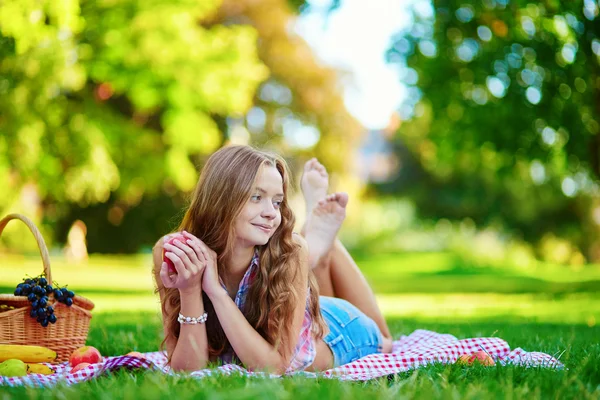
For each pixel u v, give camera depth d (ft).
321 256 13.55
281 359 10.60
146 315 23.94
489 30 46.34
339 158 77.66
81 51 47.34
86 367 10.61
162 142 61.26
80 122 49.78
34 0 33.96
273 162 10.74
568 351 12.07
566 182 71.67
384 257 100.22
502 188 89.20
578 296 42.01
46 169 49.06
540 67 44.88
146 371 9.76
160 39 48.98
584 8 41.88
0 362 11.79
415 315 26.17
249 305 10.87
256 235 10.49
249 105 66.74
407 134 80.74
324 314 12.23
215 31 54.29
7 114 43.16
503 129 47.06
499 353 11.80
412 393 8.25
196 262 10.14
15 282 41.11
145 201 77.61
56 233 77.00
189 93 51.01
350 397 7.80
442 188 98.02
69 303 12.92
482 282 60.44
